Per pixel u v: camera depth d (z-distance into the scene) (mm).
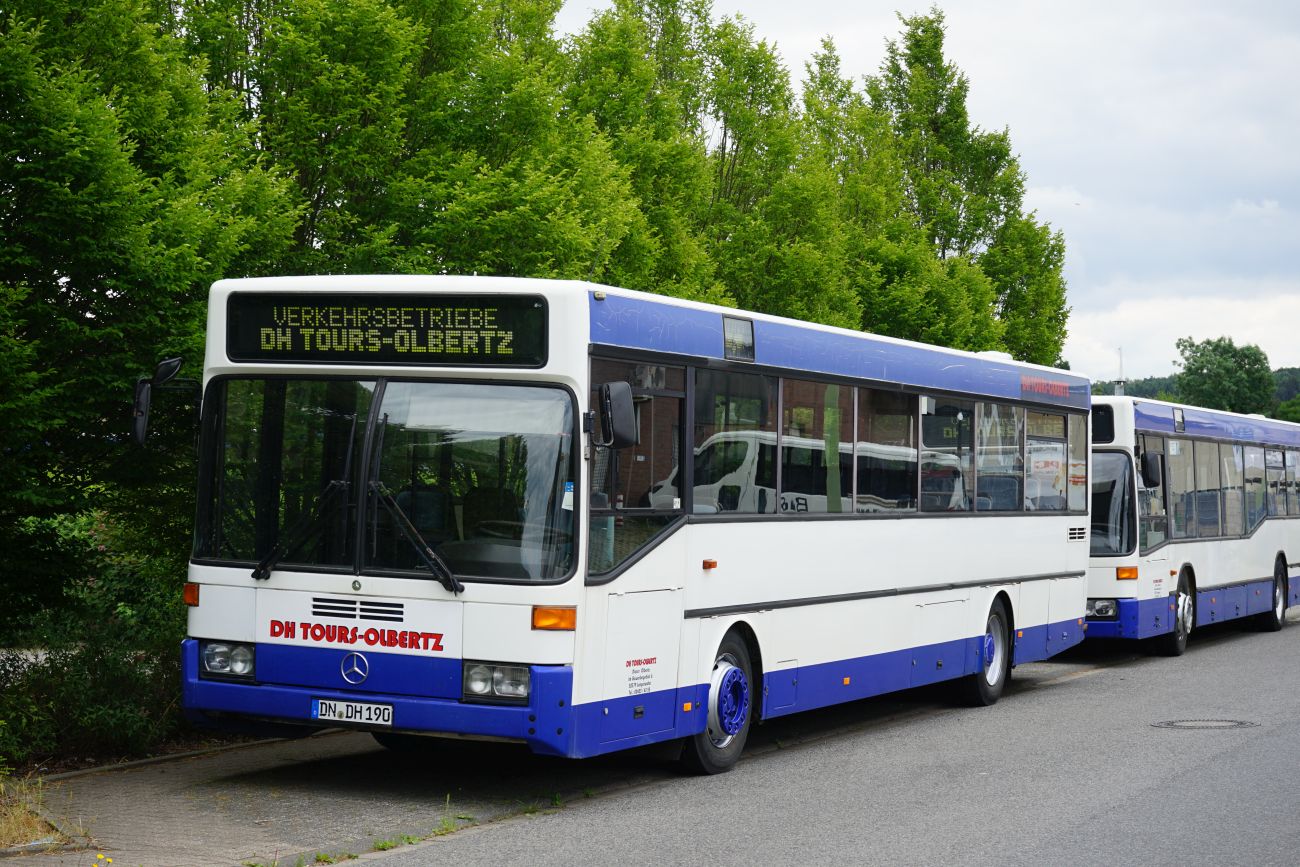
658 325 10594
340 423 9977
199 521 10227
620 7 23844
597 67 23125
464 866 8102
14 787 9602
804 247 25859
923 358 14578
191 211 11961
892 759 12242
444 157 16234
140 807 9445
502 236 15977
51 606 12320
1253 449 25406
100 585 13719
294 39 15141
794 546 12305
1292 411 142625
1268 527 25984
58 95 11008
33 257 11117
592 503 9789
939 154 40031
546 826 9297
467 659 9500
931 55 40656
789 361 12289
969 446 15547
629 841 8859
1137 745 12914
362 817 9367
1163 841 8977
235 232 12625
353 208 15969
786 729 14227
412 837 8789
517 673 9438
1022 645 16750
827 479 12844
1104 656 22031
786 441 12258
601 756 12133
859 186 32656
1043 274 41125
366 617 9703
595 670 9773
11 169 10938
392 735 12055
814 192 26188
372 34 15562
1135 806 10102
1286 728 13875
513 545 9555
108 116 11234
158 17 15328
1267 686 17547
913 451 14359
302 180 15805
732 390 11516
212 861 7961
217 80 15703
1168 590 21281
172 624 12938
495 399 9758
